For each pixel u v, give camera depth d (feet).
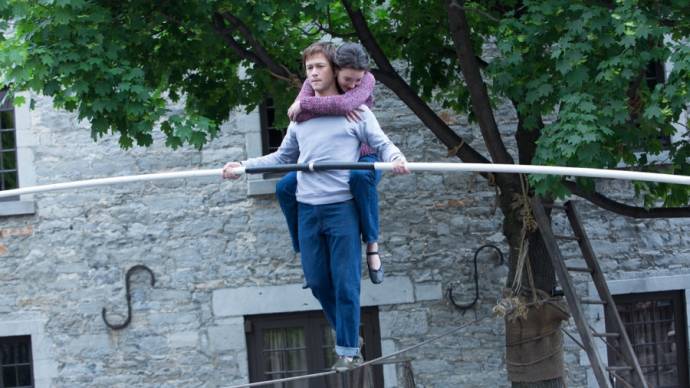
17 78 41.93
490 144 48.67
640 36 38.75
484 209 61.52
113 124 44.83
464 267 61.41
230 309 61.77
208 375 61.98
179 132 44.52
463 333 61.31
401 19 51.67
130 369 61.98
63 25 42.55
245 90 53.36
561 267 48.55
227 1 45.65
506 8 48.34
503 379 61.11
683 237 62.28
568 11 41.01
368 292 61.41
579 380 61.62
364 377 35.68
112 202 61.98
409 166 29.48
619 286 61.57
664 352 63.16
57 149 62.08
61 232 62.18
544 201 51.55
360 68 30.32
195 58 50.42
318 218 31.45
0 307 62.18
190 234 61.98
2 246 62.23
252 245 61.82
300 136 30.91
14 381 63.31
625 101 40.65
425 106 50.70
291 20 45.19
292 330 62.75
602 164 41.11
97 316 61.98
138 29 45.88
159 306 61.93
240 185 61.98
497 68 42.37
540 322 50.83
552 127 40.93
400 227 61.52
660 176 29.40
